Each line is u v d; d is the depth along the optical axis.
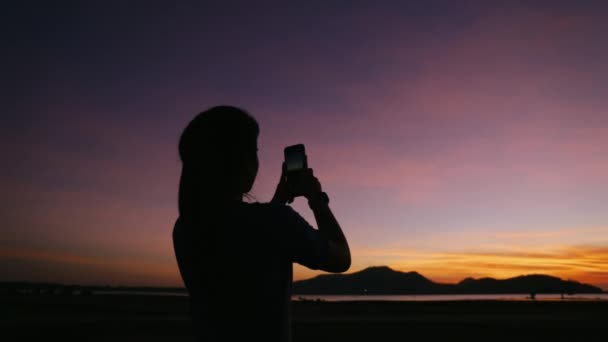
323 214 1.69
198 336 1.59
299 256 1.52
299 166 1.78
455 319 28.77
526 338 17.70
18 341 15.31
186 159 1.65
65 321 23.48
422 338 17.45
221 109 1.70
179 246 1.71
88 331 18.22
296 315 34.03
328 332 19.22
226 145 1.61
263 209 1.55
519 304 65.56
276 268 1.51
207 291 1.56
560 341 16.97
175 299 74.94
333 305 59.78
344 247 1.64
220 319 1.52
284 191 1.79
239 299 1.50
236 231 1.52
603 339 17.61
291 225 1.51
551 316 33.56
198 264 1.58
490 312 39.91
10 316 27.77
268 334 1.48
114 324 21.20
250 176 1.66
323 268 1.55
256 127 1.71
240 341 1.48
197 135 1.64
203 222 1.56
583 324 23.95
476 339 17.31
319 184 1.77
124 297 79.19
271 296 1.49
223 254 1.51
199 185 1.59
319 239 1.55
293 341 16.50
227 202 1.58
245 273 1.49
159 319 25.52
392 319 28.66
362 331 19.61
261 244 1.50
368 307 53.03
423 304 64.44
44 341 15.37
